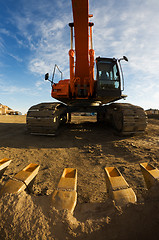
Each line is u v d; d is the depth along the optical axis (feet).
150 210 2.59
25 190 3.58
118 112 22.02
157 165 10.61
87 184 8.13
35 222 2.61
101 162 11.61
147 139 19.65
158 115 64.18
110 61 23.75
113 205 3.03
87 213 3.30
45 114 20.67
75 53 22.47
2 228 2.60
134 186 7.73
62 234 2.47
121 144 17.01
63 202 2.97
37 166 4.34
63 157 12.92
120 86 23.36
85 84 24.12
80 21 18.60
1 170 4.09
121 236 2.43
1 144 16.94
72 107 24.91
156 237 2.30
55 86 24.62
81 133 23.54
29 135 21.98
